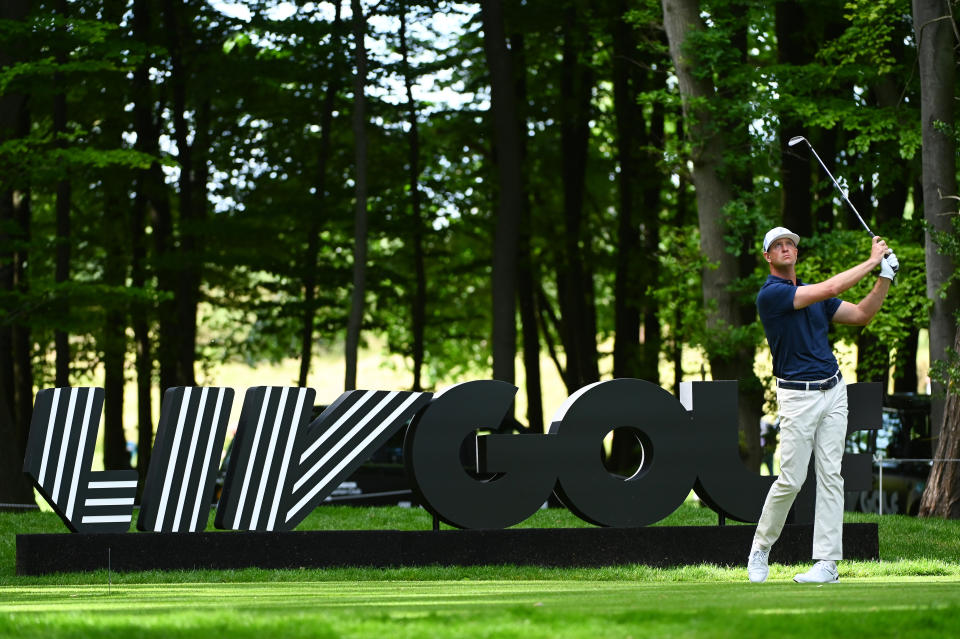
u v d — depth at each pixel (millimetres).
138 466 44438
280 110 42625
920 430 28938
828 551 12570
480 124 44031
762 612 6699
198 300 46031
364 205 37188
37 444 15109
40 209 47406
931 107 25844
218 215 42938
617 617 6391
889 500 28281
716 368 30094
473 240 51719
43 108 38438
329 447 16125
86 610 8109
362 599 9555
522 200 46188
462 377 64812
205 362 51500
